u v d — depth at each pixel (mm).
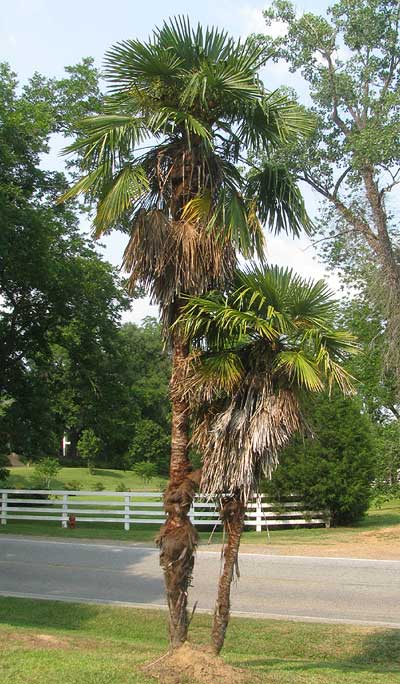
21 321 25094
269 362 7133
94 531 21125
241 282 7441
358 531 20891
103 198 7727
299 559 16094
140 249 7574
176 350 7570
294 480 21656
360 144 21781
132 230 7680
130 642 8844
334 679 6977
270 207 8086
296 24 24359
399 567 15055
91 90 25109
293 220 8078
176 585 7074
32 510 22859
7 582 13266
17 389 26125
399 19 23672
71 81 25016
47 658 6902
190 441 7367
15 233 20031
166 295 7566
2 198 18234
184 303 7613
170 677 6406
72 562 15594
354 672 7676
